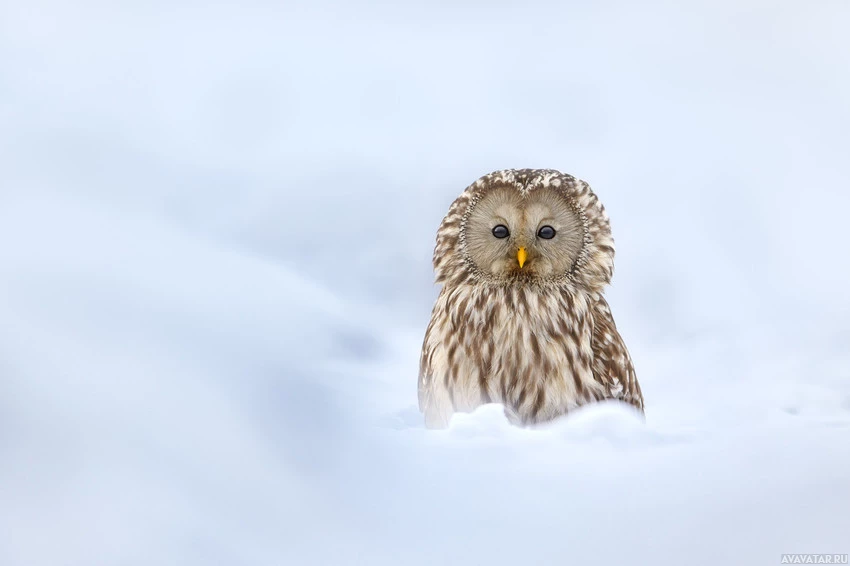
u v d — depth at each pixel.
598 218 10.63
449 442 8.28
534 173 10.52
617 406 9.14
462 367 10.29
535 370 10.12
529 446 8.14
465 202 10.55
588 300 10.62
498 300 10.20
